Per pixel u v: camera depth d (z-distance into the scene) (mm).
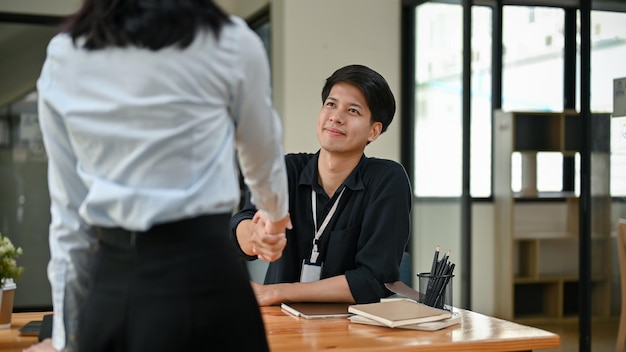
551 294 5785
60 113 1279
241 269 1330
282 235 1653
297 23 5246
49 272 1368
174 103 1234
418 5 5566
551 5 5508
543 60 5551
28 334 1764
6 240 1854
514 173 5512
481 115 5250
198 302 1244
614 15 3719
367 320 1837
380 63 5410
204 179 1263
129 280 1246
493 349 1660
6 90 5770
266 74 1349
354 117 2135
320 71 5285
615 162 3684
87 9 1288
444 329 1783
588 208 3848
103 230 1283
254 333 1329
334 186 2207
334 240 2197
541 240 5809
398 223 2160
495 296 5355
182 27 1230
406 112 5668
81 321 1308
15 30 5770
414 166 5676
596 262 3811
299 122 5250
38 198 5840
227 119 1317
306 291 2096
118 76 1247
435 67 5371
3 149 5770
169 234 1239
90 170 1278
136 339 1237
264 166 1405
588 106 3859
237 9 6613
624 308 3621
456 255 5195
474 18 5203
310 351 1573
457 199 5156
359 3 5355
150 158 1234
